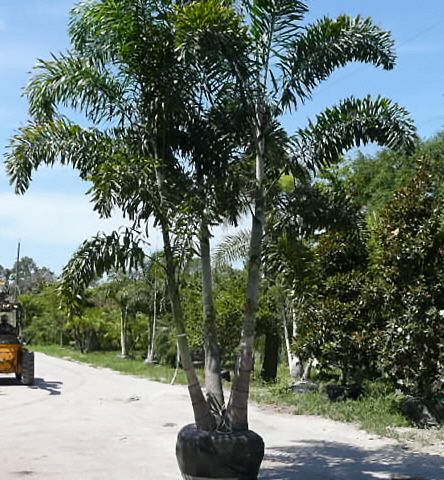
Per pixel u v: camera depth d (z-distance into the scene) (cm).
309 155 1003
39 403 1889
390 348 1446
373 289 1612
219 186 927
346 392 1748
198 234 911
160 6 949
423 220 1448
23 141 957
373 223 1727
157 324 4041
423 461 1088
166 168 962
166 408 1784
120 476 968
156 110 944
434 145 2302
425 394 1454
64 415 1639
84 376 2878
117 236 898
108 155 942
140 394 2138
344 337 1692
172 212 902
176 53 923
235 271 2708
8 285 2716
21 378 2461
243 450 850
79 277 891
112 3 931
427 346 1405
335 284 1725
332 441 1272
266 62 977
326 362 1762
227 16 900
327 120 1005
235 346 2655
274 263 1089
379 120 1002
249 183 948
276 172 996
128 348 5059
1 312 2542
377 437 1312
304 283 1101
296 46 987
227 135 983
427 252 1420
